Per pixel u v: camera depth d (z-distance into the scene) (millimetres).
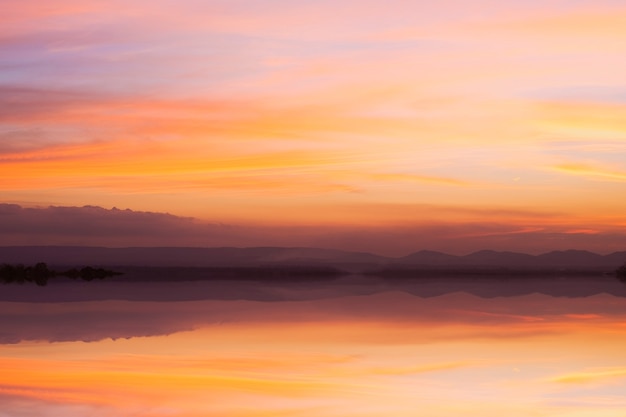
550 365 16344
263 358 17453
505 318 28109
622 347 19250
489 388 13789
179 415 11711
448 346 19484
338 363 16625
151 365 16484
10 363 16781
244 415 11734
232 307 35062
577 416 11695
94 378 14867
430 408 12227
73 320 27141
